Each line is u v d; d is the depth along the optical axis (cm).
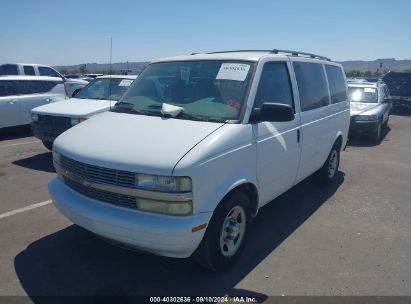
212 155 303
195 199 291
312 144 493
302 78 473
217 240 326
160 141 311
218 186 313
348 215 503
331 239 428
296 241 420
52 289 321
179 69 419
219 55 415
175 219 288
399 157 884
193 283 334
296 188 616
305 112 468
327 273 355
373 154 915
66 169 346
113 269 353
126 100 426
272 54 421
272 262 372
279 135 401
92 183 316
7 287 322
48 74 1708
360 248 408
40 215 474
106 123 371
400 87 1936
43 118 724
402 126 1463
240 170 339
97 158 310
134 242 296
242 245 371
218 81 383
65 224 448
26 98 1007
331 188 621
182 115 359
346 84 650
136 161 293
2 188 576
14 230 431
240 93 364
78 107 729
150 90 420
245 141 343
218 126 333
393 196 587
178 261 369
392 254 396
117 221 297
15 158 766
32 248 389
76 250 386
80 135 357
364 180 675
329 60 600
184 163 285
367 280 345
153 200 289
